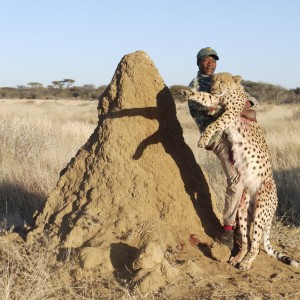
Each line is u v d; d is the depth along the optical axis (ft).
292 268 16.11
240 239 16.70
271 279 14.97
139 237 15.34
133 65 17.38
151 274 13.65
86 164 17.22
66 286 13.75
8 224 21.27
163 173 16.74
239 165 16.05
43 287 13.53
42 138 39.42
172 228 16.15
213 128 15.51
